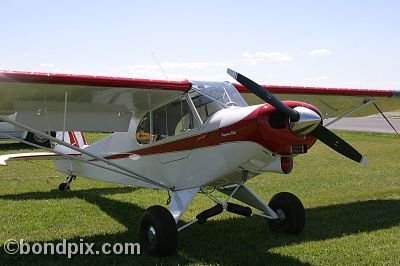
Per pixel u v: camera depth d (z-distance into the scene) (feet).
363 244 14.40
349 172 31.78
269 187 26.16
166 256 13.65
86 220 18.29
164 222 13.62
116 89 15.14
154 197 23.21
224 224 17.65
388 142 54.80
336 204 21.16
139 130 18.03
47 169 34.01
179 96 15.96
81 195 23.62
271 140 12.91
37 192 24.50
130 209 20.43
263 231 16.53
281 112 12.83
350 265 12.41
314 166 35.14
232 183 15.65
